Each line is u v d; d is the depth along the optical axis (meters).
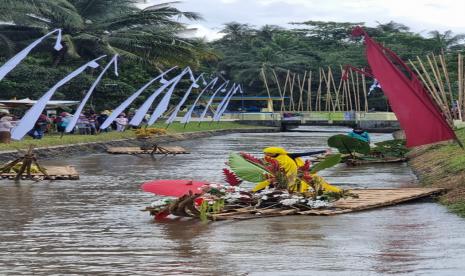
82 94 56.78
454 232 13.59
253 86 105.62
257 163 17.25
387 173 26.80
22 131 28.67
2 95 52.81
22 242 12.89
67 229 14.24
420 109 18.61
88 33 62.00
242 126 77.44
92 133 46.53
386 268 10.64
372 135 66.69
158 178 24.95
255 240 12.89
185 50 64.25
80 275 10.44
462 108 39.91
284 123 79.88
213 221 14.97
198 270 10.66
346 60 102.50
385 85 18.78
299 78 98.06
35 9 53.88
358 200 17.39
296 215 15.73
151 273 10.51
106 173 26.88
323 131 77.25
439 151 28.12
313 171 17.33
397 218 15.32
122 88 58.72
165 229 14.13
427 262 11.00
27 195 19.64
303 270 10.56
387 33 112.38
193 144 49.72
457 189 18.66
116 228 14.30
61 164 31.09
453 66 73.25
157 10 64.12
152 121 48.22
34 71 54.19
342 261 11.12
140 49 63.72
